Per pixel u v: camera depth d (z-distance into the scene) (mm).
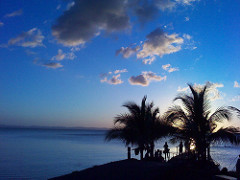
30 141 112312
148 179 10039
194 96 15797
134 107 20062
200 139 15117
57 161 43469
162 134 19625
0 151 61094
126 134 19781
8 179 27141
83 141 128125
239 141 14195
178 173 11039
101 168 13297
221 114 14828
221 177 10047
